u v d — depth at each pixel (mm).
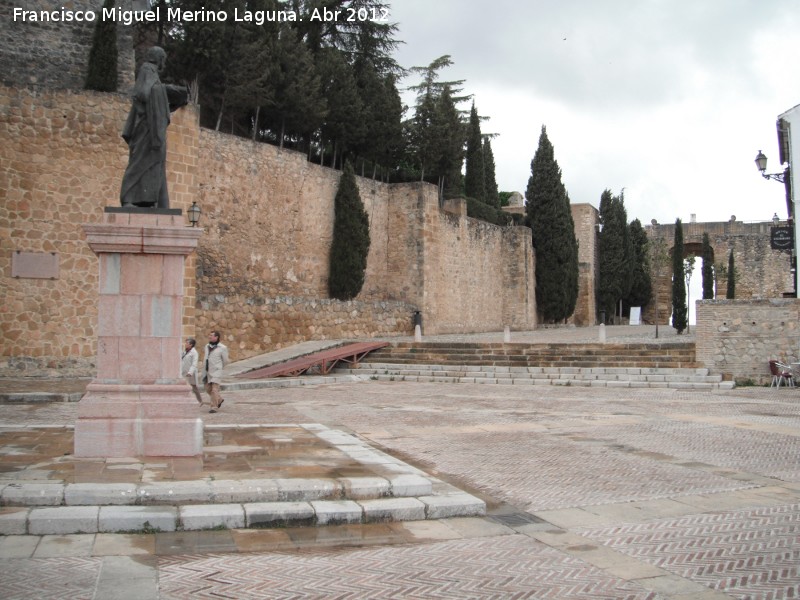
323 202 32688
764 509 8031
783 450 11570
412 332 35406
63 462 8492
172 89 9711
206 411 15633
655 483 9297
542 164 47781
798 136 25078
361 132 35062
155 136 9375
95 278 20016
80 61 23109
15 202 19312
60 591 5316
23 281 19328
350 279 32719
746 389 21297
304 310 28594
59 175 19734
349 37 38812
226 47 27781
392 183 39094
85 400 8867
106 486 7324
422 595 5430
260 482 7770
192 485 7512
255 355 26141
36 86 19656
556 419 14992
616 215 58812
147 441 8914
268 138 35281
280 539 6730
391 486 7906
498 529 7254
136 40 27625
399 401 18203
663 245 53125
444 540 6863
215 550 6363
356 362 26016
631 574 5957
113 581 5543
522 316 44844
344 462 9055
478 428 13719
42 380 18984
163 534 6766
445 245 38438
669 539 6930
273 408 16453
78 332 19781
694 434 13102
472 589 5574
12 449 9312
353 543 6699
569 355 25172
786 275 60812
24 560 5957
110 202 20172
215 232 27484
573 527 7352
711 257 51125
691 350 24406
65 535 6613
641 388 21688
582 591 5566
